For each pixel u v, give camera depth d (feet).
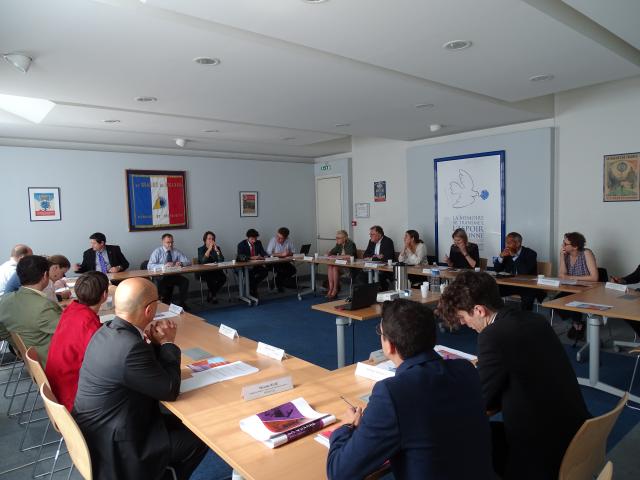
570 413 4.77
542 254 18.67
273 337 16.28
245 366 7.17
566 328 16.03
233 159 26.50
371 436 3.55
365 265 19.93
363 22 8.39
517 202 19.35
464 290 5.51
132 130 18.56
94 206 21.91
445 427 3.60
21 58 9.23
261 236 27.81
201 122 17.15
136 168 23.09
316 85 12.33
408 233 20.36
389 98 13.98
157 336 6.63
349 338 16.07
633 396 10.12
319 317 19.21
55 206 20.86
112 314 10.76
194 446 6.18
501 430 5.92
